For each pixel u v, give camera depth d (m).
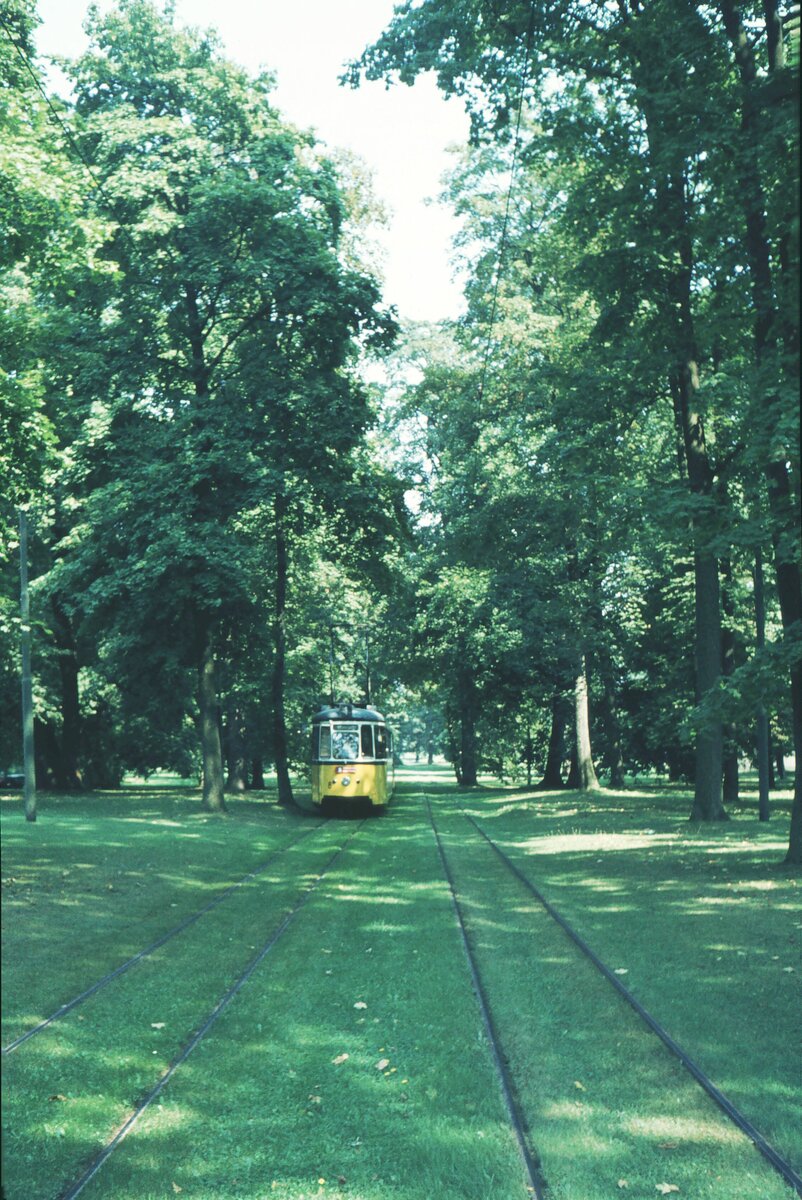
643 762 45.72
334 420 29.67
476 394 35.53
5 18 23.03
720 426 20.62
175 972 10.69
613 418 22.25
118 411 28.95
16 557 36.00
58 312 23.61
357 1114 6.79
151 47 29.77
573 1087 7.14
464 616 41.41
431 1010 9.06
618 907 13.87
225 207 28.20
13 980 10.02
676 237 18.09
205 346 32.12
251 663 34.81
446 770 113.38
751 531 14.82
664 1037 8.02
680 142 15.76
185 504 28.27
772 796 35.31
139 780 85.00
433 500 37.69
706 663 22.47
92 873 17.05
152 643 32.06
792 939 11.30
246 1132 6.56
